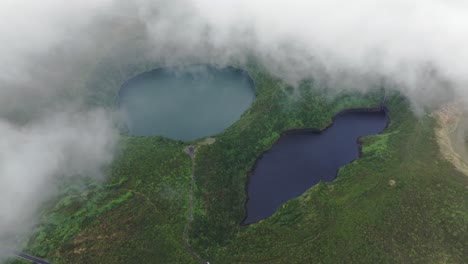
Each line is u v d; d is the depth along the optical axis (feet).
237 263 575.38
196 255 593.42
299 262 564.71
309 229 610.24
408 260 554.46
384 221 608.19
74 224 638.12
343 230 600.80
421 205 629.51
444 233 586.45
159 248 600.80
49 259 593.42
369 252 567.18
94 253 593.01
